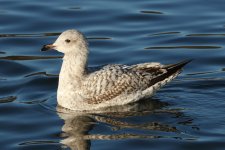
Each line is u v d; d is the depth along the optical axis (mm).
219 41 20547
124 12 22344
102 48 20156
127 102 16594
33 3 22906
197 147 14180
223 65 19062
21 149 14273
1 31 21156
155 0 23219
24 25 21547
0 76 18438
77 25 21547
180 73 18094
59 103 16547
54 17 22000
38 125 15445
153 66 16797
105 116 15898
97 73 16375
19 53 19891
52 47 16375
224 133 14773
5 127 15391
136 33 21109
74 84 16281
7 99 16969
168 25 21594
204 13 22281
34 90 17562
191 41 20594
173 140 14477
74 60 16266
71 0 23250
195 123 15336
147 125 15305
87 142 14461
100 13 22250
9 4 22844
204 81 17891
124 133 14883
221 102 16547
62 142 14523
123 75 16391
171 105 16453
